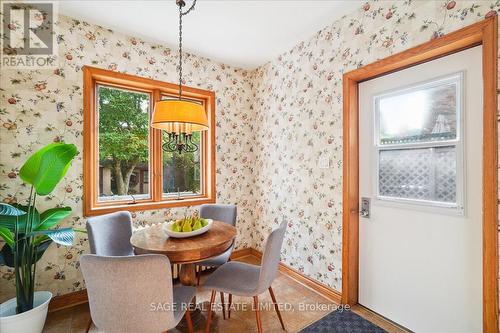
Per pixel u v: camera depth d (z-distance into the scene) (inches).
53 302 79.7
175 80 104.6
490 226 53.0
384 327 72.2
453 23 57.3
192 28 89.4
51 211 73.0
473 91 57.9
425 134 66.8
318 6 77.1
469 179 58.7
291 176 104.6
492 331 52.9
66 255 82.1
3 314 63.6
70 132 82.4
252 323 74.0
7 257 66.6
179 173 111.7
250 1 74.7
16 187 74.2
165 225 74.2
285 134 107.5
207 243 62.2
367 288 81.5
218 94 117.2
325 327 72.1
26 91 75.7
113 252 78.4
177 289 61.1
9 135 73.4
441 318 64.0
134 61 94.7
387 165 75.7
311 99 94.7
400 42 67.0
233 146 122.2
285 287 95.5
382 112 76.8
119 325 45.9
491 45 51.8
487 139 53.1
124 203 96.6
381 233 77.3
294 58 102.5
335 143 85.2
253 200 127.8
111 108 96.0
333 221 86.3
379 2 71.9
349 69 80.5
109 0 74.0
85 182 84.7
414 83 68.6
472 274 58.6
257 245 125.6
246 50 106.5
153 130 104.0
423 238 67.4
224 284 64.0
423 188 67.5
